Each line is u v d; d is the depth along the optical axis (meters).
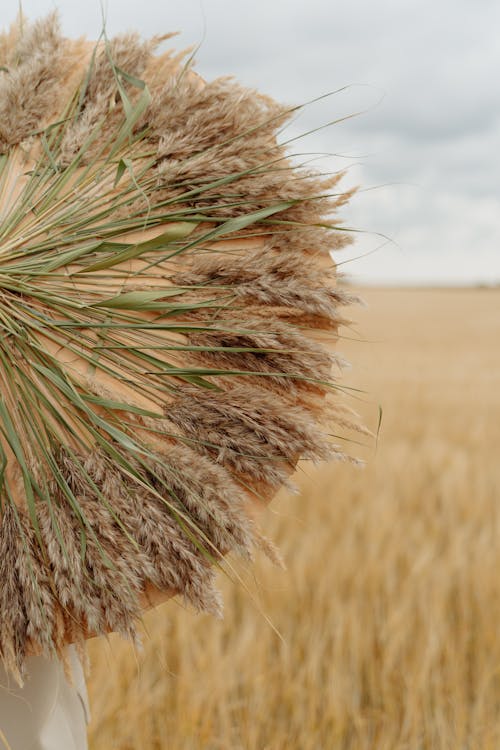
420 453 7.41
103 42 1.58
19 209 1.52
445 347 21.97
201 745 2.89
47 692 1.76
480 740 3.04
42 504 1.45
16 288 1.49
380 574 4.17
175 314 1.51
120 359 1.51
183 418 1.49
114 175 1.55
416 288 79.00
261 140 1.54
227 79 1.56
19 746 1.74
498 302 48.16
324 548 4.56
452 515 5.21
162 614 3.38
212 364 1.52
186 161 1.54
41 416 1.47
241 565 1.49
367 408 10.23
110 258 1.50
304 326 1.54
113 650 3.06
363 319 32.06
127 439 1.46
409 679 3.24
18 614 1.43
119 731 2.90
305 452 1.48
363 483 6.02
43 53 1.55
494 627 3.73
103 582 1.42
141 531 1.44
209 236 1.52
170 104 1.55
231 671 3.14
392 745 3.06
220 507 1.45
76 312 1.51
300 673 3.23
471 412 10.53
